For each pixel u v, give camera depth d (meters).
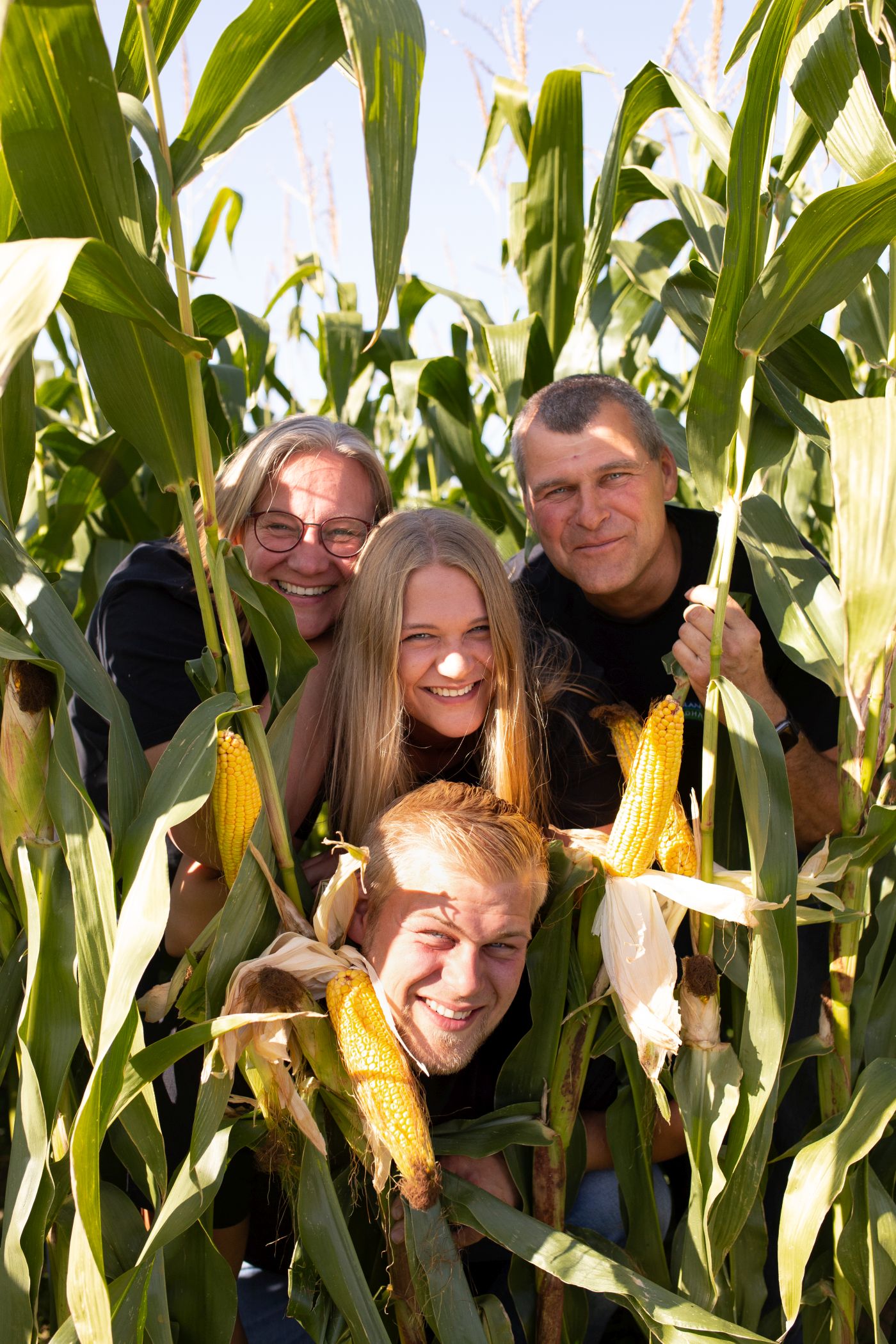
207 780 1.45
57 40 1.19
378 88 1.31
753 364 1.72
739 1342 1.63
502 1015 1.82
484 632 2.12
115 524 4.11
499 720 2.14
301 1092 1.72
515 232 3.67
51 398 4.74
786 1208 1.78
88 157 1.29
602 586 2.52
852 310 2.17
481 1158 1.91
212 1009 1.61
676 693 1.86
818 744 2.58
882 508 1.68
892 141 1.66
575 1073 1.89
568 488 2.48
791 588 2.01
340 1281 1.62
